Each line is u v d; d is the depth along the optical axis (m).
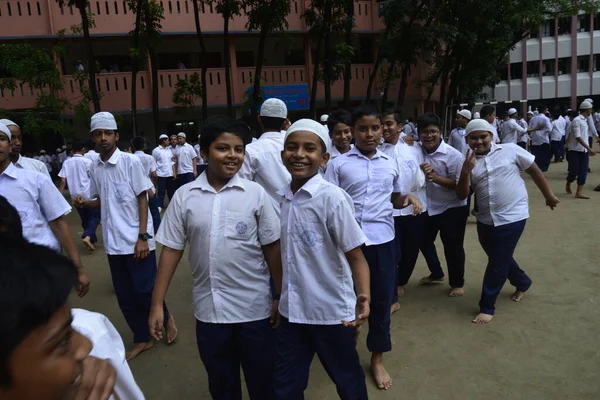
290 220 2.45
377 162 3.38
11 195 3.02
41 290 0.78
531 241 6.45
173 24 17.58
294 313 2.45
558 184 10.97
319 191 2.39
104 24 16.78
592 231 6.74
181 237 2.55
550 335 3.84
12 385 0.78
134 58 13.57
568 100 34.31
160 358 3.83
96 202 4.00
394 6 15.04
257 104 13.94
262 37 13.41
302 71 19.55
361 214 3.22
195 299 2.61
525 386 3.18
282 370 2.47
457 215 4.64
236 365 2.66
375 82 20.59
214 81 18.45
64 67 17.64
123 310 3.87
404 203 3.50
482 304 4.20
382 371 3.32
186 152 11.55
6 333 0.74
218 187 2.55
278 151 3.49
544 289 4.78
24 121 13.31
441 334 3.99
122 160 3.74
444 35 15.24
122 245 3.73
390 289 3.23
